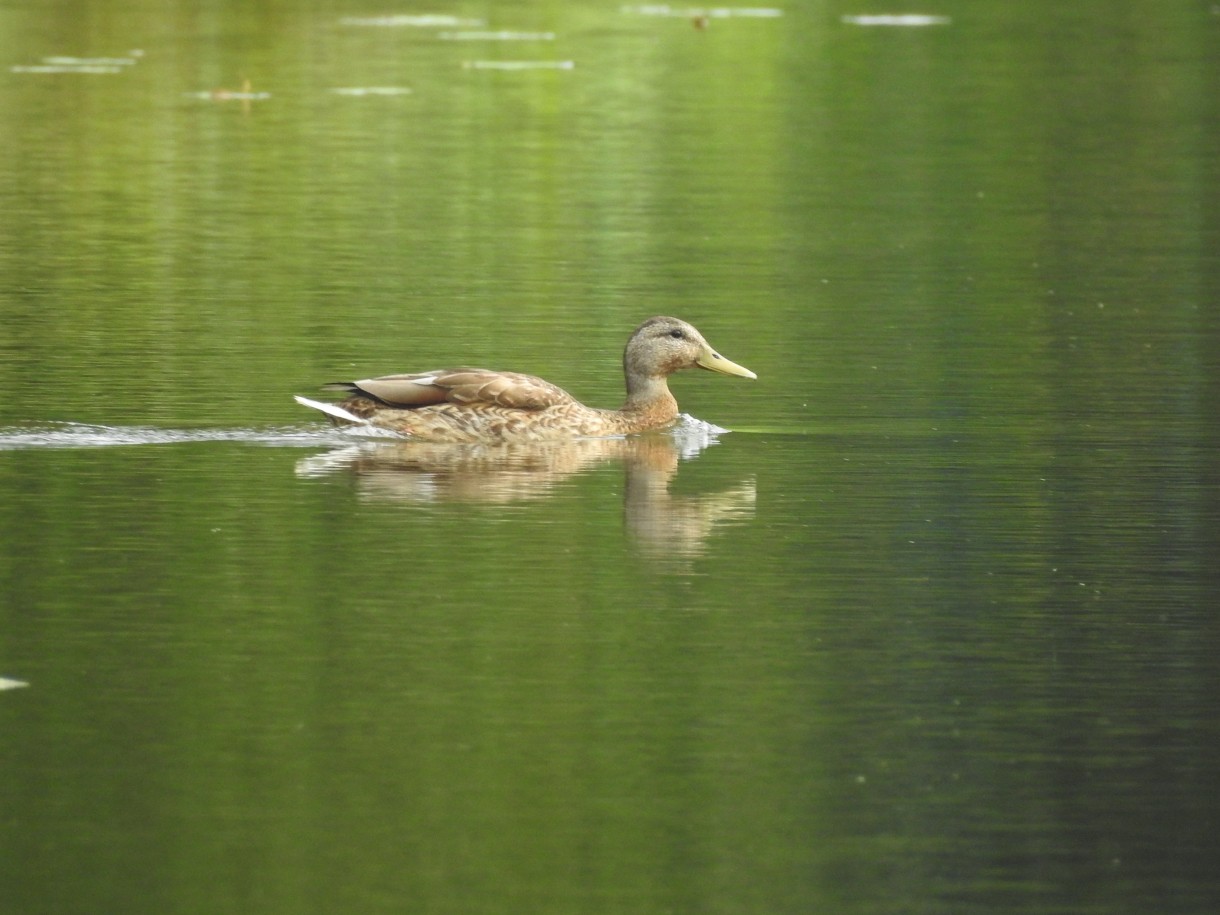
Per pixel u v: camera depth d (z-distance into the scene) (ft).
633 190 99.81
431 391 56.24
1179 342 69.77
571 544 45.09
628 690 35.63
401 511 47.80
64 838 29.58
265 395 61.11
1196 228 91.20
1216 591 41.83
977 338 70.49
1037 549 44.98
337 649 37.50
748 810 30.86
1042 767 32.53
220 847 29.37
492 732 33.65
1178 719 34.60
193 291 77.25
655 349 57.93
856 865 29.12
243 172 102.37
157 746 32.89
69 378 62.80
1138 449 54.95
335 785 31.45
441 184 100.58
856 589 41.93
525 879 28.50
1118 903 28.07
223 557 43.50
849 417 59.31
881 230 91.09
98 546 44.27
